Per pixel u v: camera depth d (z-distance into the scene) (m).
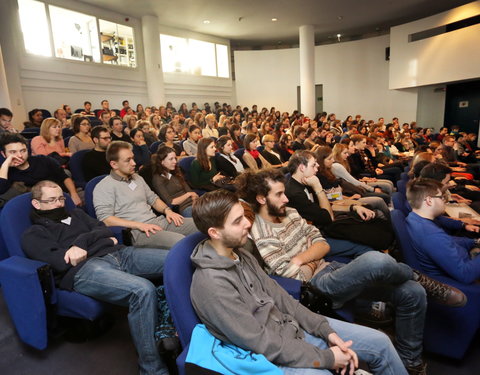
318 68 12.98
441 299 1.31
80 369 1.43
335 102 12.90
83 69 7.72
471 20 8.59
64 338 1.63
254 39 11.98
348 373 1.05
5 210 1.53
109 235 1.69
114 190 2.01
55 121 3.35
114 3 7.74
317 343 1.10
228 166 3.50
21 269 1.34
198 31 10.54
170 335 1.24
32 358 1.50
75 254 1.45
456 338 1.39
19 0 6.50
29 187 2.21
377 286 1.32
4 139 2.08
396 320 1.33
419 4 9.06
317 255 1.50
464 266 1.35
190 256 1.09
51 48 7.09
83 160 2.88
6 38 6.24
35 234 1.49
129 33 8.71
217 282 0.97
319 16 9.70
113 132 4.08
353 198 2.96
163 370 1.30
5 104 4.68
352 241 1.82
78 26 7.56
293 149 5.35
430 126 11.07
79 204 2.48
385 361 1.08
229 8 8.58
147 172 2.65
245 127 6.95
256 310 1.06
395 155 6.61
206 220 1.04
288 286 1.30
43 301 1.35
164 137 4.24
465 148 7.21
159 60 9.02
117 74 8.45
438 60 9.48
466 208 2.32
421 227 1.45
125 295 1.32
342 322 1.18
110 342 1.60
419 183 1.49
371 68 12.02
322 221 1.90
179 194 2.64
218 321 0.94
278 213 1.53
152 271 1.57
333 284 1.29
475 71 8.62
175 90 10.19
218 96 11.63
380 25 10.98
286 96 12.88
